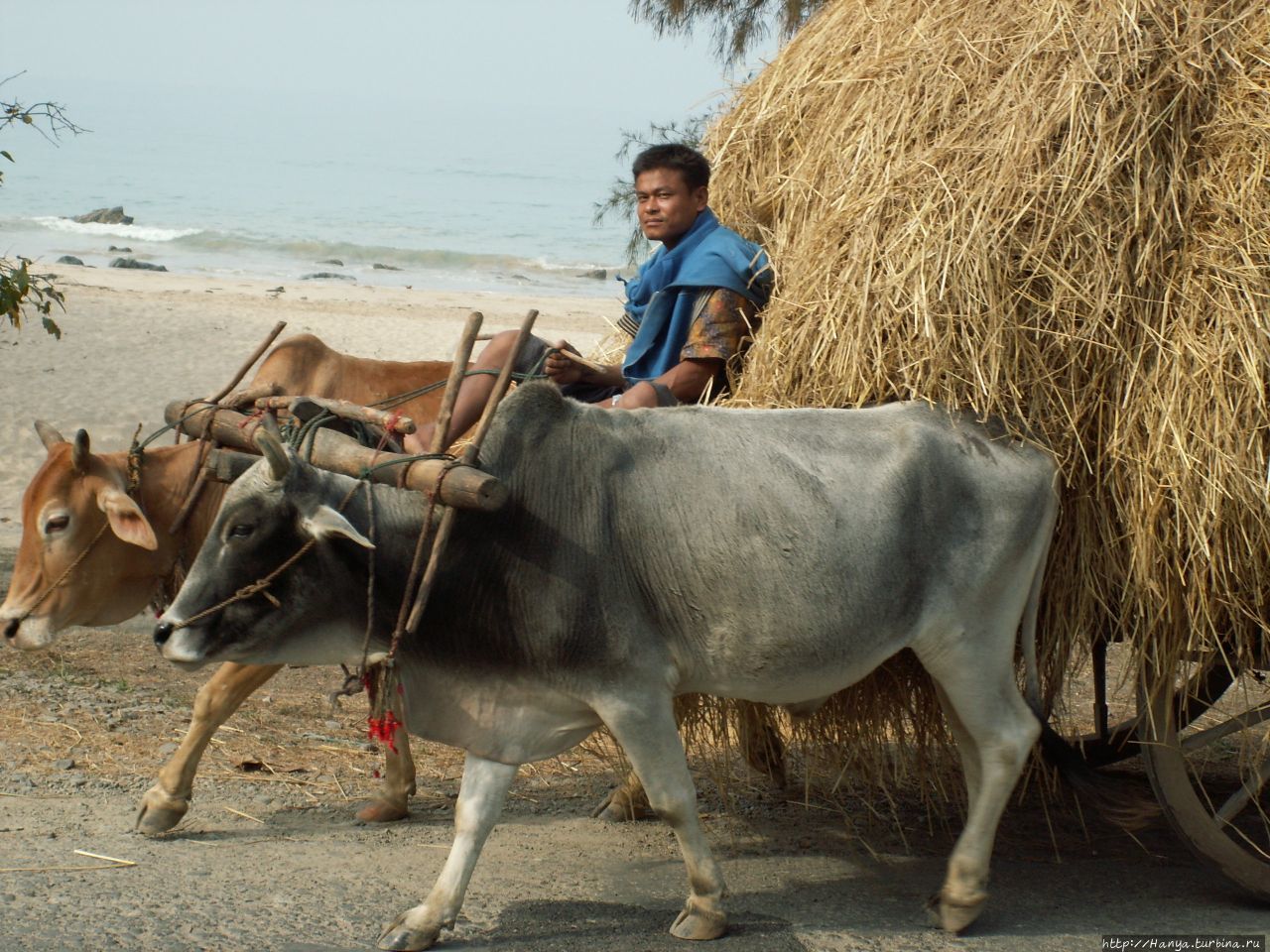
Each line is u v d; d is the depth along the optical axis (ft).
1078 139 13.94
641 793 17.33
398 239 168.45
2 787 16.72
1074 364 13.83
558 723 12.96
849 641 13.11
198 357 60.80
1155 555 13.52
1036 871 15.92
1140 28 14.40
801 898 14.73
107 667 23.00
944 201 14.02
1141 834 17.40
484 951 12.75
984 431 13.73
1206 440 13.25
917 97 15.25
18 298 23.22
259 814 16.67
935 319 13.65
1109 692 21.07
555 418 12.84
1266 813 17.46
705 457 13.03
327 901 13.69
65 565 15.19
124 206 186.60
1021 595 13.83
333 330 73.00
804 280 14.79
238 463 13.03
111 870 14.16
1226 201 13.80
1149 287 13.93
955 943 13.51
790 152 17.30
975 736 13.88
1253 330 13.26
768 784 18.81
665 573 12.76
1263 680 15.49
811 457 13.20
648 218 16.14
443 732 12.99
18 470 41.42
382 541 12.40
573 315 91.97
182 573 16.08
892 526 13.12
